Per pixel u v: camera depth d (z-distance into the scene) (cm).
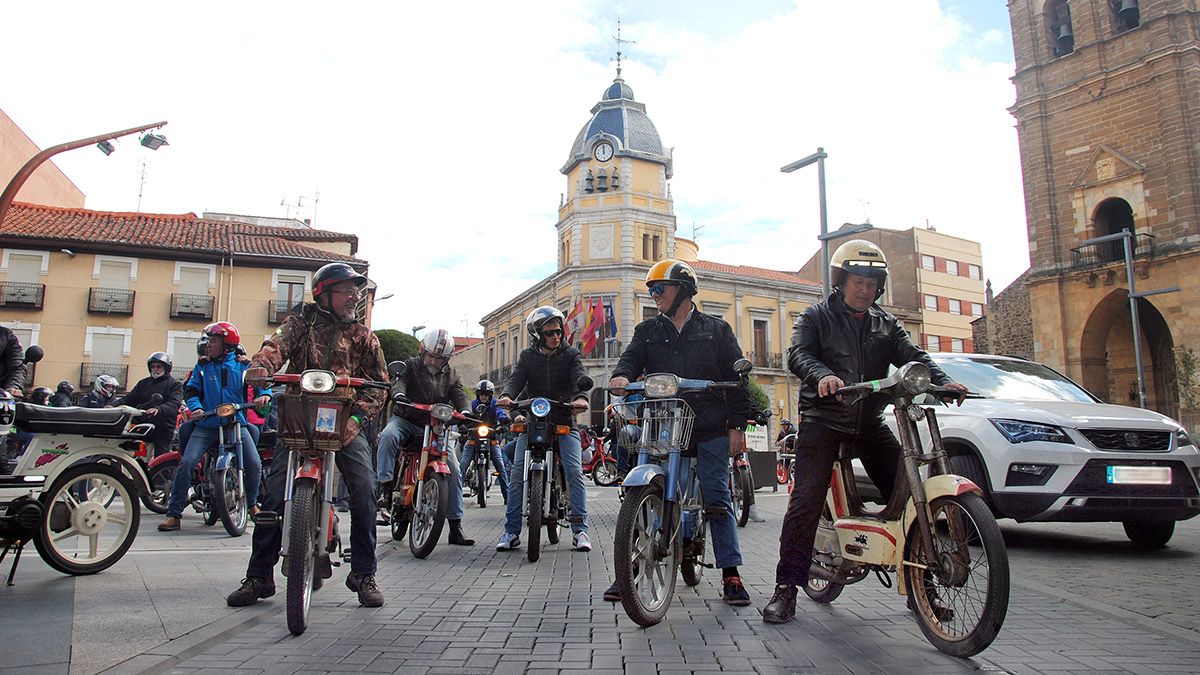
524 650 355
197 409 784
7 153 3597
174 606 439
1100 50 3180
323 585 518
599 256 4588
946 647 348
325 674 316
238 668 324
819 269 5712
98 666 315
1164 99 2973
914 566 371
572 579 548
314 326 464
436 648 358
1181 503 645
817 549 440
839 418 412
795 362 414
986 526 330
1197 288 2839
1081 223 3206
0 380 561
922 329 6081
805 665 332
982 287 6581
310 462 421
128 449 579
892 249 6294
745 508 921
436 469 662
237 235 3922
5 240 3381
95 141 1477
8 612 419
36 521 500
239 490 791
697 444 474
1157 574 582
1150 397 3228
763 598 484
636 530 420
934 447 377
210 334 809
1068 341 3212
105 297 3509
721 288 4766
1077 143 3241
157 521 904
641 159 4712
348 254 4153
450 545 739
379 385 444
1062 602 468
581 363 705
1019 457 659
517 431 701
